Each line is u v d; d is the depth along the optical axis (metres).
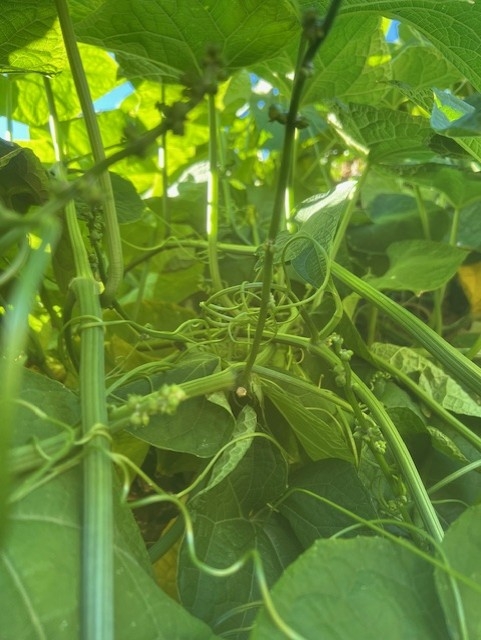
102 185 0.25
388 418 0.24
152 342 0.33
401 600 0.16
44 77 0.32
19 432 0.18
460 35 0.26
